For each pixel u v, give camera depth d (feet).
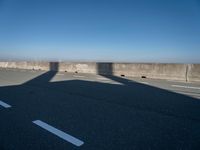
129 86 37.04
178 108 21.53
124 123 16.87
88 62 73.67
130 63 60.54
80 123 16.83
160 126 16.22
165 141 13.53
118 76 57.77
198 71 46.75
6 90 32.58
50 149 12.50
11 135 14.49
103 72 67.51
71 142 13.41
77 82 42.52
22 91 31.60
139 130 15.38
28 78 50.62
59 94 29.09
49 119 17.81
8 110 20.63
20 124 16.62
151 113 19.71
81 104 23.15
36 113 19.60
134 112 20.03
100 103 23.66
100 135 14.46
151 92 30.81
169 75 51.49
